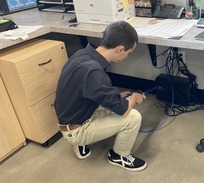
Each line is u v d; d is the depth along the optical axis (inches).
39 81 75.8
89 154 78.4
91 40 107.9
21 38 76.2
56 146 84.4
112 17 76.3
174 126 85.0
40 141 82.1
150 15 81.1
